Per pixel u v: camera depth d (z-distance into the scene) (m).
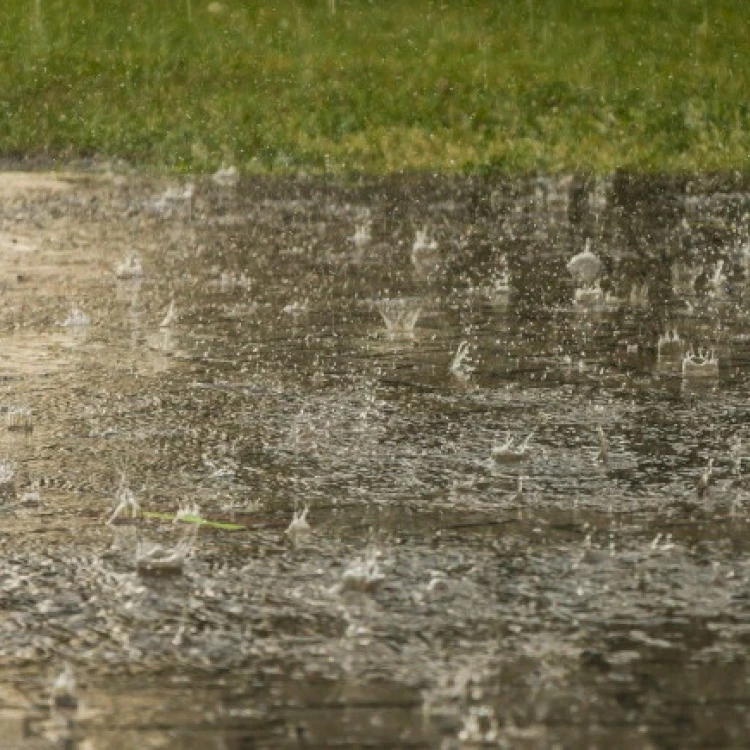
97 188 42.69
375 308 27.61
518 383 22.22
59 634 13.30
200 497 17.12
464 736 11.23
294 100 51.78
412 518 16.33
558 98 50.94
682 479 17.62
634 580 14.45
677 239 34.78
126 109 51.66
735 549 15.28
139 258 32.78
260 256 32.91
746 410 20.69
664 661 12.60
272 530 15.98
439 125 49.00
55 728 11.45
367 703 11.84
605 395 21.50
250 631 13.31
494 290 29.23
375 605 13.89
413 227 36.53
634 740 11.17
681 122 48.50
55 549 15.48
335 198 40.78
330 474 17.94
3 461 18.53
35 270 31.50
